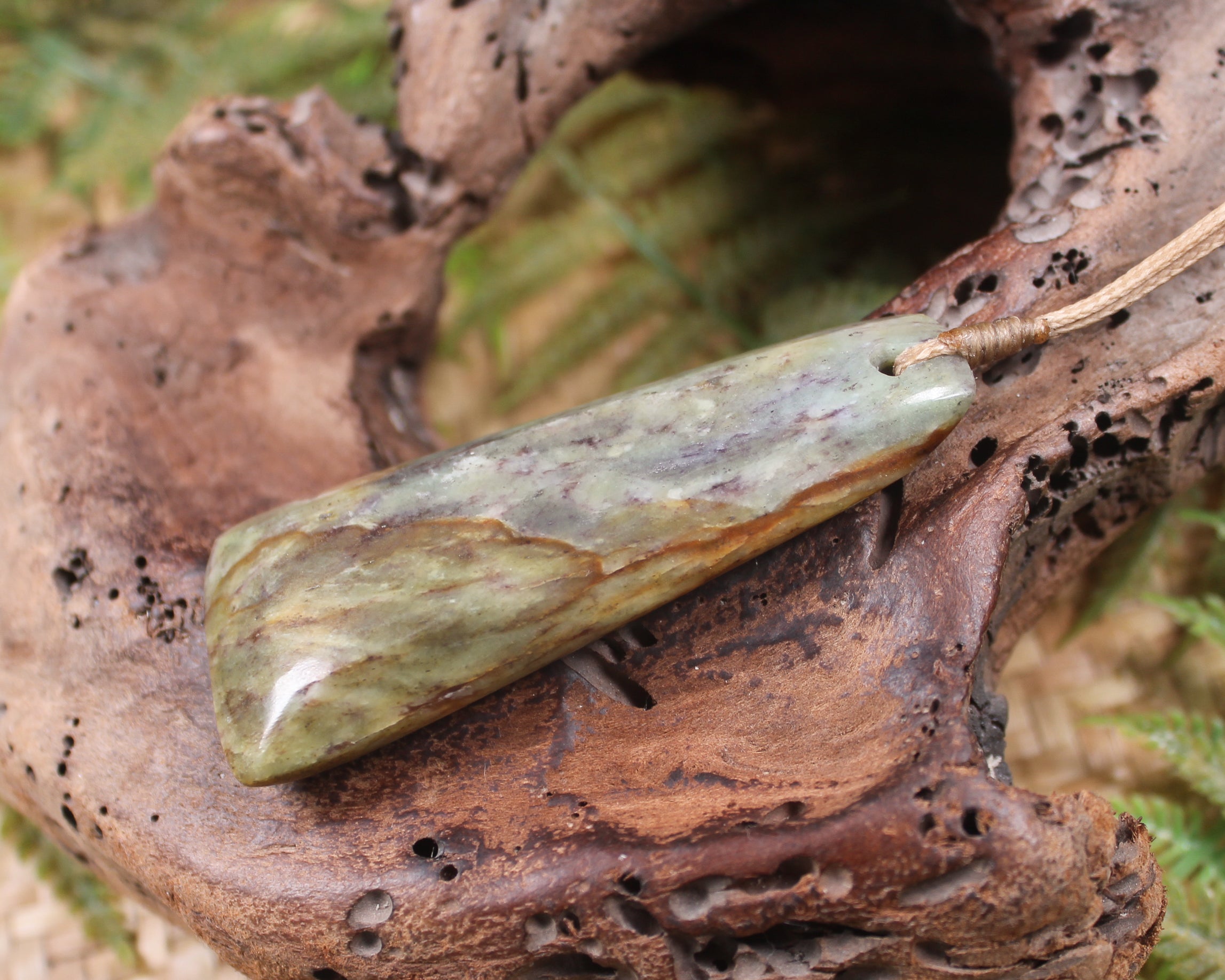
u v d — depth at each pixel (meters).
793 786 0.21
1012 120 0.27
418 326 0.26
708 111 0.31
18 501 0.24
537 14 0.25
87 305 0.26
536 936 0.21
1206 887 0.24
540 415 0.30
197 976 0.26
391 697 0.21
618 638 0.22
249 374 0.25
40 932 0.26
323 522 0.22
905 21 0.28
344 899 0.21
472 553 0.21
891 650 0.21
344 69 0.33
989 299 0.22
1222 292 0.22
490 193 0.26
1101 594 0.26
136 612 0.23
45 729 0.23
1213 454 0.23
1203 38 0.23
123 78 0.34
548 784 0.22
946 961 0.20
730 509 0.21
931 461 0.22
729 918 0.20
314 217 0.25
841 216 0.29
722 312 0.30
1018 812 0.20
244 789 0.22
